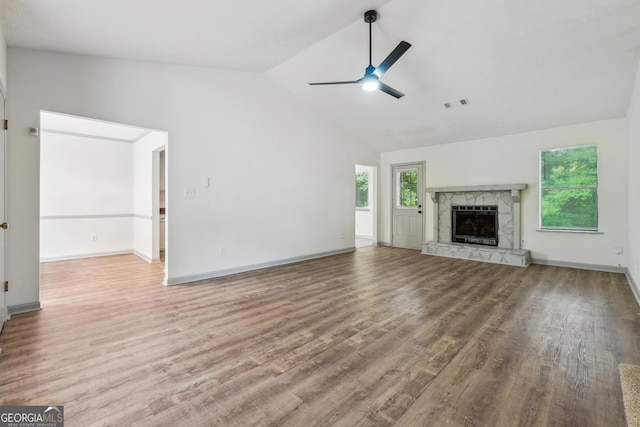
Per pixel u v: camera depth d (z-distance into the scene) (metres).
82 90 3.25
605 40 3.15
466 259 5.74
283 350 2.28
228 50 3.60
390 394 1.75
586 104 4.29
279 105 5.16
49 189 5.45
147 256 5.57
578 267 4.89
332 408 1.63
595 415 1.58
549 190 5.19
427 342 2.40
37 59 2.98
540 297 3.49
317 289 3.84
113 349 2.28
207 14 2.62
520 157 5.42
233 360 2.13
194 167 4.15
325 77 4.68
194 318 2.88
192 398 1.72
